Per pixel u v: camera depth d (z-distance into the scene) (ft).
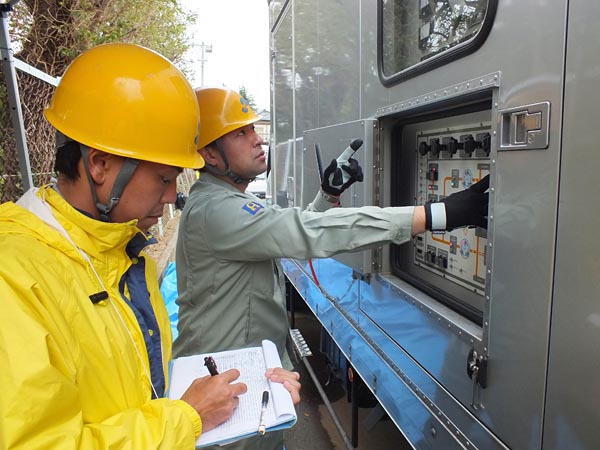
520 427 3.76
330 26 8.11
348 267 7.86
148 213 3.42
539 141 3.41
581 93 3.05
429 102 4.87
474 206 4.28
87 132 3.11
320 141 8.25
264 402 3.76
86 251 3.10
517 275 3.69
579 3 3.04
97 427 2.67
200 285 5.41
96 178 3.15
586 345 3.11
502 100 3.78
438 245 5.64
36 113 10.97
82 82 3.21
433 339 5.10
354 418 8.41
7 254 2.60
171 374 4.31
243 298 5.39
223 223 4.88
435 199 5.65
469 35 4.28
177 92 3.48
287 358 6.19
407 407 5.75
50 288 2.69
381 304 6.52
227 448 5.30
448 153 5.32
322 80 8.66
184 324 5.74
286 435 10.04
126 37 20.03
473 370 4.27
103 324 2.92
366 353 7.13
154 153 3.26
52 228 2.96
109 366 2.90
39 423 2.30
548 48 3.30
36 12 14.89
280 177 13.73
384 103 5.98
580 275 3.12
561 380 3.32
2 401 2.23
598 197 2.97
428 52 4.95
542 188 3.41
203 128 5.60
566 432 3.30
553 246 3.33
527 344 3.62
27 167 8.05
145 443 2.73
